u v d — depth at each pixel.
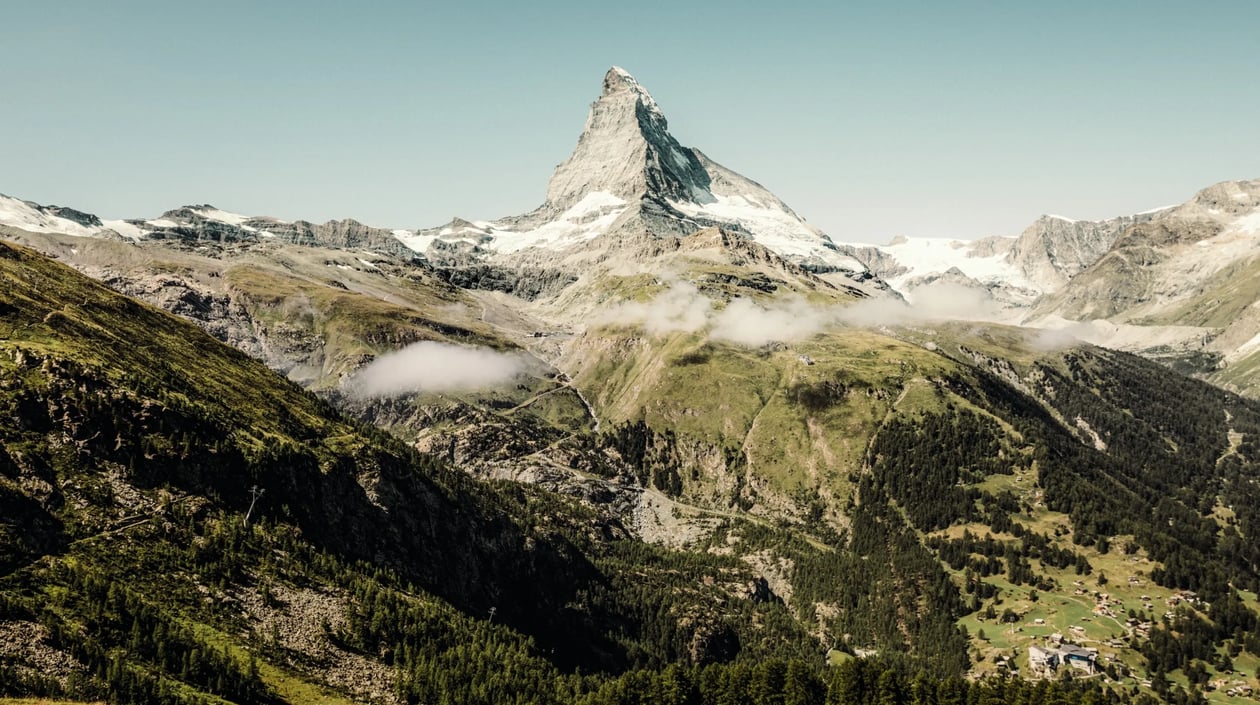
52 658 188.88
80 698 180.88
